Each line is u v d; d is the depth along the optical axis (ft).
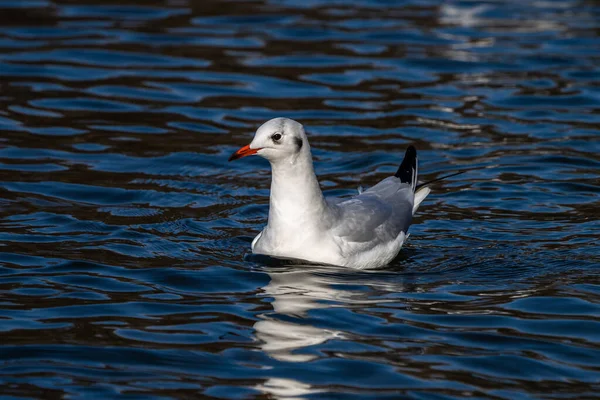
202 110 64.23
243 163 56.13
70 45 75.92
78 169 53.93
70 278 38.88
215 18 84.12
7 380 29.99
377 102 65.87
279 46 76.89
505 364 31.35
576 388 29.76
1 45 75.15
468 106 65.10
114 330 33.81
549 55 74.59
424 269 40.83
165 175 53.67
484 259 41.78
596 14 85.61
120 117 62.80
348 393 29.27
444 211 48.49
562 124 61.87
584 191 51.01
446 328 34.19
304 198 40.52
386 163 55.72
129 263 40.81
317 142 59.06
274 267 40.45
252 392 29.32
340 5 88.63
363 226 41.47
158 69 71.72
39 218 46.32
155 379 30.17
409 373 30.66
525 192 50.90
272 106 65.10
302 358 31.63
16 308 35.65
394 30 80.79
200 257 41.78
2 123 60.75
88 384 29.81
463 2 89.61
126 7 86.69
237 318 34.91
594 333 33.83
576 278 39.37
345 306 36.19
